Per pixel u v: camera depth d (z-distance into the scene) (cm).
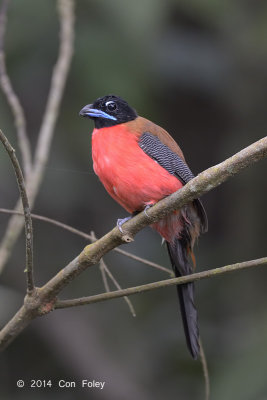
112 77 1096
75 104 1116
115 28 1097
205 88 1293
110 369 1240
